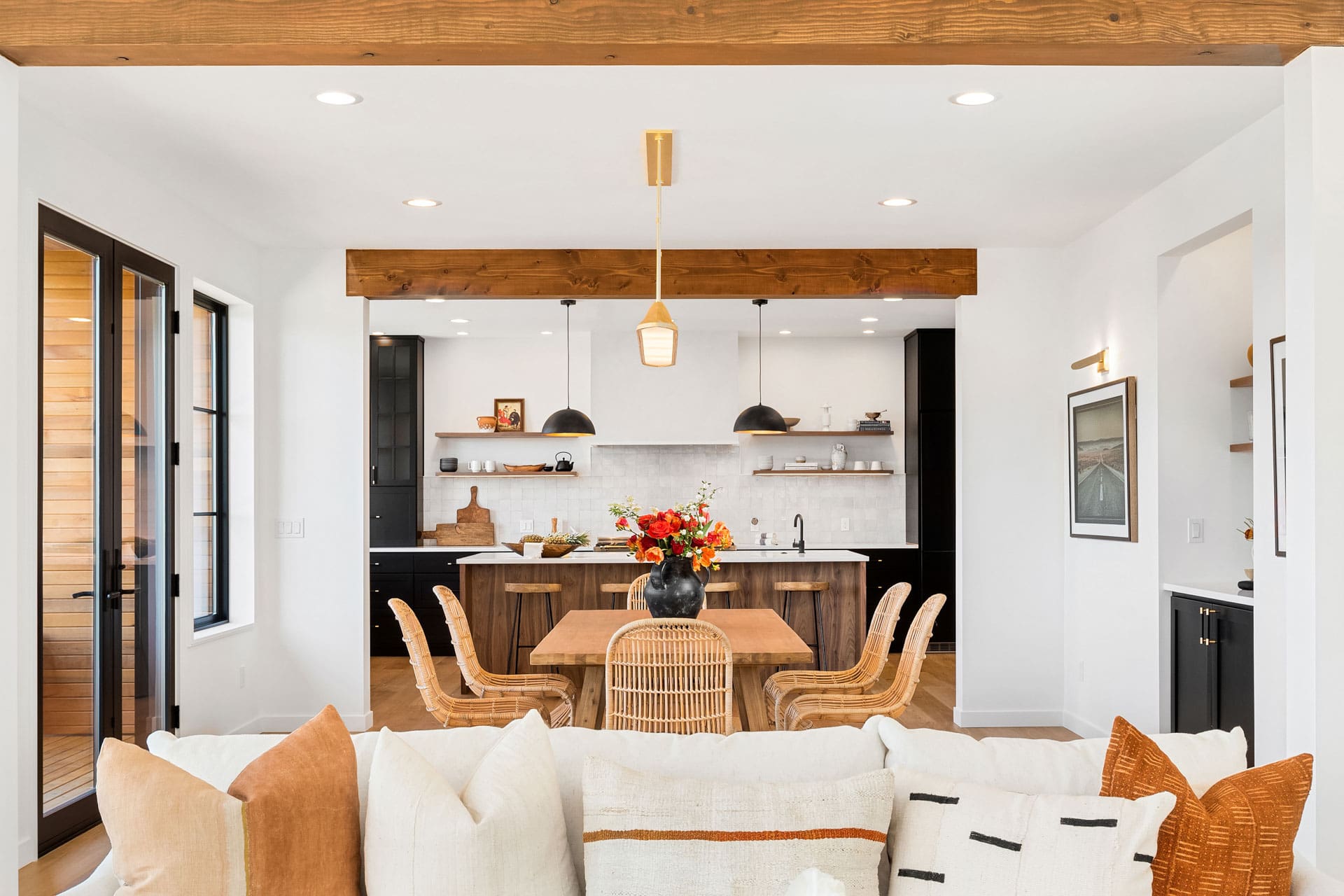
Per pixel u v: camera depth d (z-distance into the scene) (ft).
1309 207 8.09
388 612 27.78
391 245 18.51
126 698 13.92
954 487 27.86
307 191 15.07
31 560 11.54
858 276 18.72
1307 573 8.13
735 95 11.45
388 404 28.91
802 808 5.66
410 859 5.41
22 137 11.41
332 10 7.80
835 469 28.89
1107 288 16.85
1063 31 7.86
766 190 15.07
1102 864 5.23
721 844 5.53
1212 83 11.10
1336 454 8.03
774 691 15.28
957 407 18.95
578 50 7.97
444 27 7.80
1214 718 13.65
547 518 29.78
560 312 25.04
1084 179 14.66
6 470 7.99
